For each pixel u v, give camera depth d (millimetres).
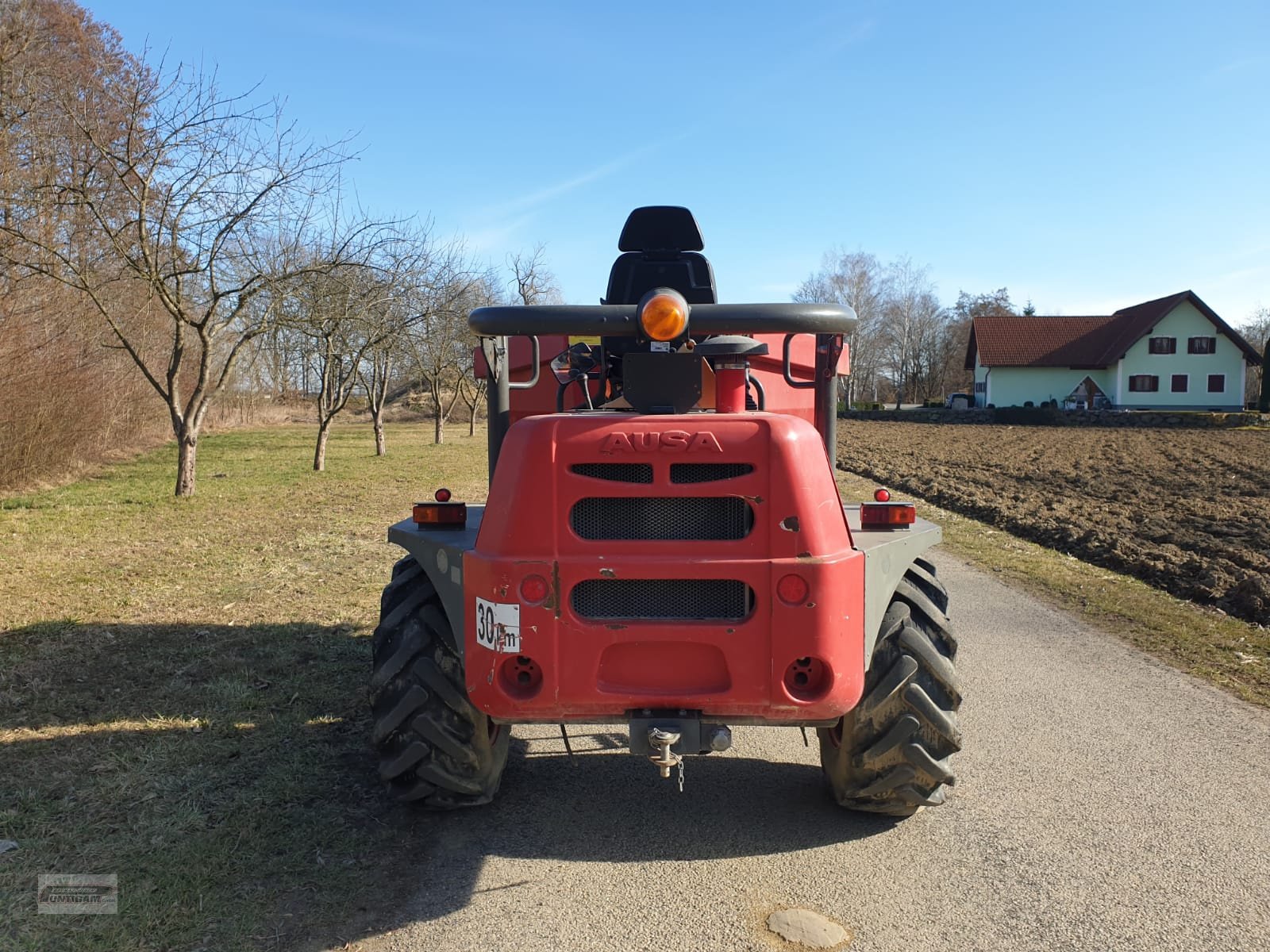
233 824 3459
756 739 4648
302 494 14555
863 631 2922
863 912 2971
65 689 4965
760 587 2789
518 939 2797
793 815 3711
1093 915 2961
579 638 2816
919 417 55188
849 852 3385
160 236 13109
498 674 2854
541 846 3410
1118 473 19906
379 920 2881
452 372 33812
